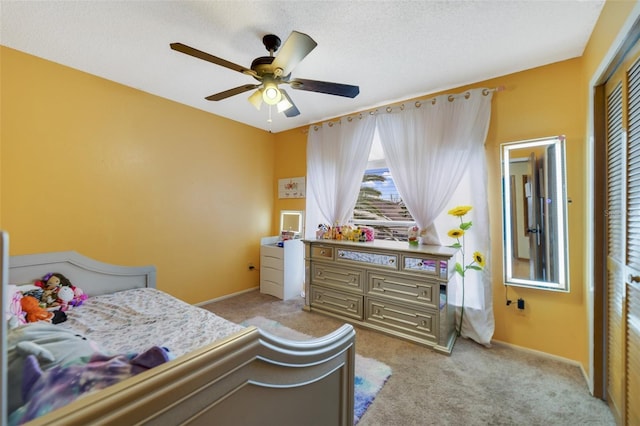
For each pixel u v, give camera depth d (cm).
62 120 230
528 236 227
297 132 402
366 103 304
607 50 150
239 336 79
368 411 159
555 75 217
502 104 239
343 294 290
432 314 233
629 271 134
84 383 68
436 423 151
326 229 338
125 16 170
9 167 207
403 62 220
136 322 165
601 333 170
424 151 268
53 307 176
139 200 280
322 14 166
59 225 230
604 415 156
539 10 162
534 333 226
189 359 66
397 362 211
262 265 384
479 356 220
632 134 132
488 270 239
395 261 255
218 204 354
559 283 214
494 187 243
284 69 169
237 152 376
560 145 213
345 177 327
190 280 325
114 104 260
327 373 112
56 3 159
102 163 254
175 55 215
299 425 100
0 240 44
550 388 180
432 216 263
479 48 200
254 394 84
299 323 284
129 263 273
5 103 205
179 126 312
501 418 155
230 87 272
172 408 62
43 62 220
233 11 165
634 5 117
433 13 165
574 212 209
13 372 67
